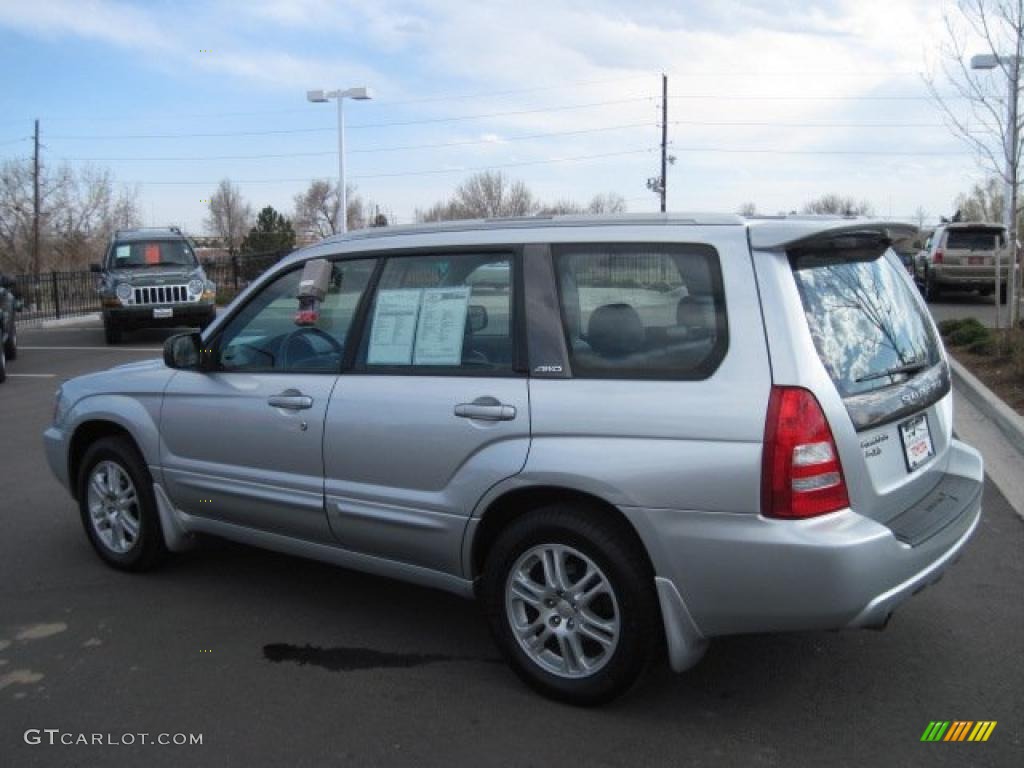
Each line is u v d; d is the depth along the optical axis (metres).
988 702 3.51
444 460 3.68
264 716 3.49
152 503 4.86
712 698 3.58
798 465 3.04
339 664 3.93
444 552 3.76
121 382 5.00
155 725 3.43
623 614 3.33
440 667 3.89
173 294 17.61
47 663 3.95
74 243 48.81
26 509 6.30
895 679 3.71
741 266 3.23
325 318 4.21
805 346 3.12
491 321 3.69
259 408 4.29
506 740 3.30
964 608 4.37
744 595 3.12
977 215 39.84
